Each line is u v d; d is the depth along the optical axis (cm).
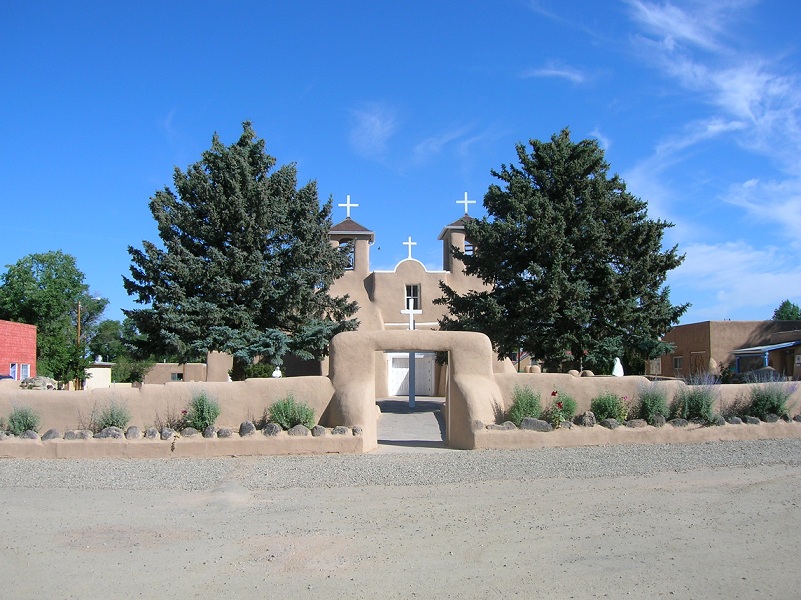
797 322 3547
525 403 1689
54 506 1098
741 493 1134
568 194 2547
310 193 2789
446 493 1164
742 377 2530
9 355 3216
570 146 2619
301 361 3134
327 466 1416
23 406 1652
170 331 2473
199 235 2605
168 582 753
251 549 862
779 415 1759
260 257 2572
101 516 1030
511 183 2558
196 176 2620
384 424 2222
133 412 1669
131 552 854
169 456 1554
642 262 2456
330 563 808
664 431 1662
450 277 3425
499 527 949
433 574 770
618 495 1128
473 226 2564
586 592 717
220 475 1339
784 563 801
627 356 2720
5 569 797
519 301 2452
